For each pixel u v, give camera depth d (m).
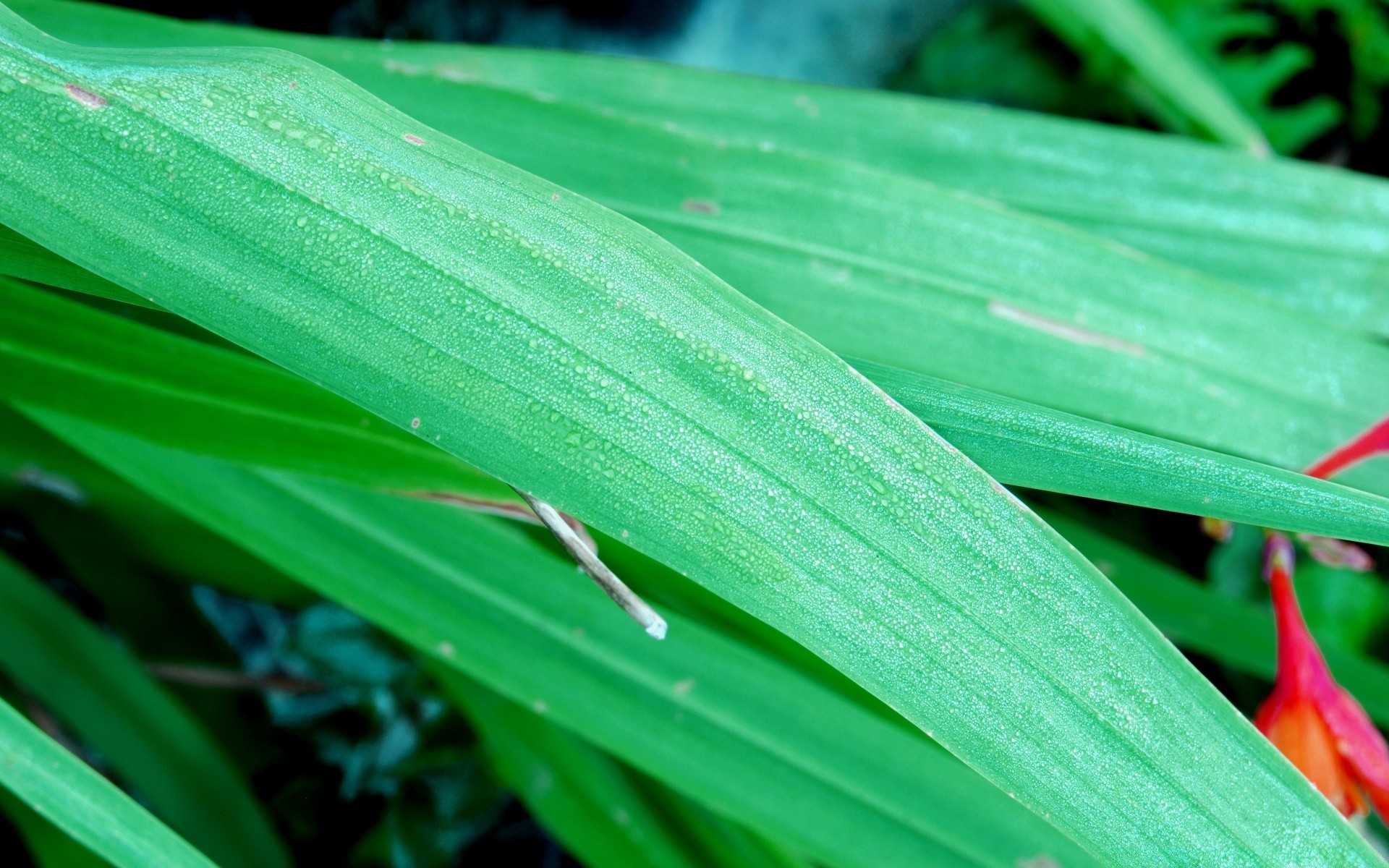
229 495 0.48
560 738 0.54
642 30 1.25
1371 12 0.96
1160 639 0.38
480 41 1.16
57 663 0.50
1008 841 0.48
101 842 0.41
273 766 0.67
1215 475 0.38
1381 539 0.38
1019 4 1.12
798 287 0.49
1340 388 0.52
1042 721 0.38
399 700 0.66
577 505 0.37
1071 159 0.62
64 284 0.39
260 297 0.37
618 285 0.37
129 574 0.58
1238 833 0.38
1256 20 0.99
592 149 0.49
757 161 0.50
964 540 0.38
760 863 0.51
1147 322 0.51
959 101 1.10
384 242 0.37
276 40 0.49
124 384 0.44
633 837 0.52
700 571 0.37
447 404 0.37
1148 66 0.73
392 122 0.37
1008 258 0.50
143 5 0.92
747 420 0.37
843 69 1.27
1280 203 0.63
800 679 0.48
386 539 0.48
